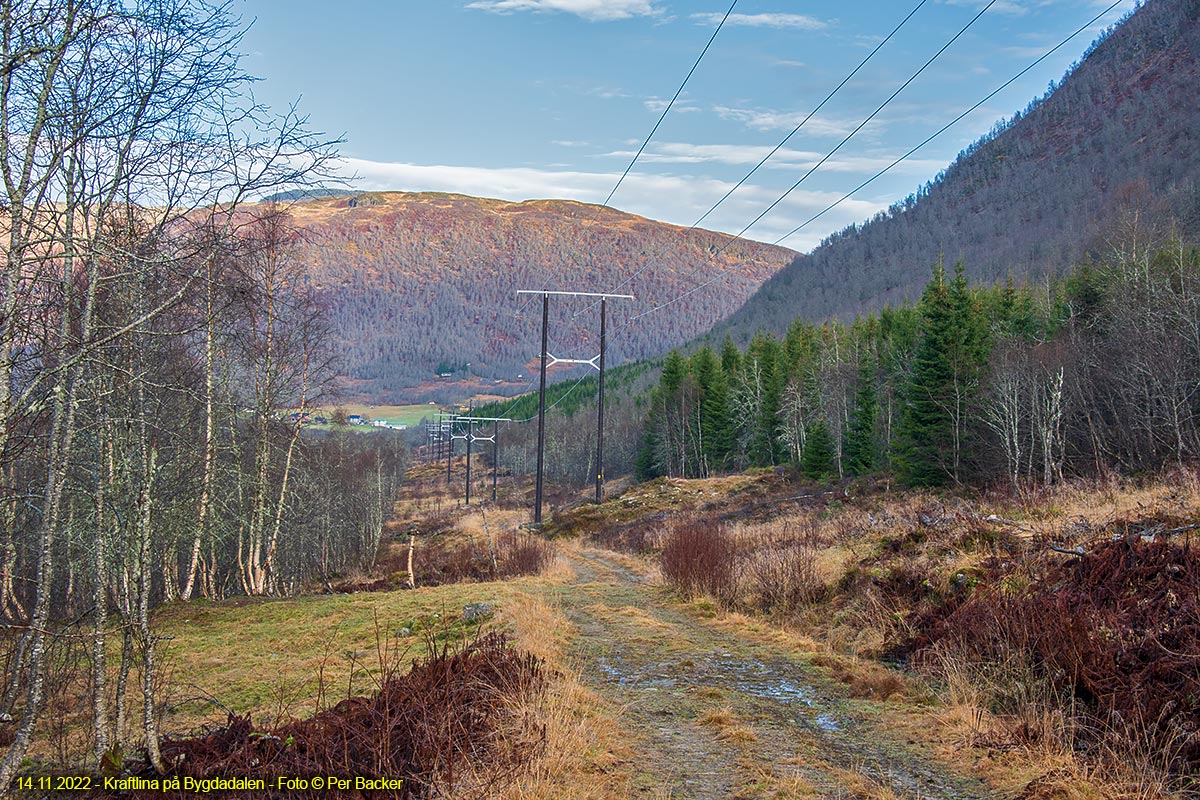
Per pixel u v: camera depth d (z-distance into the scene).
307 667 10.66
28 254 6.23
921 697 8.45
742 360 71.69
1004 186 173.38
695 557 17.33
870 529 17.67
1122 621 7.58
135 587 7.34
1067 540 11.05
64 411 6.62
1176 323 30.92
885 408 50.75
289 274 21.17
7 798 5.69
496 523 47.84
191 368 12.36
